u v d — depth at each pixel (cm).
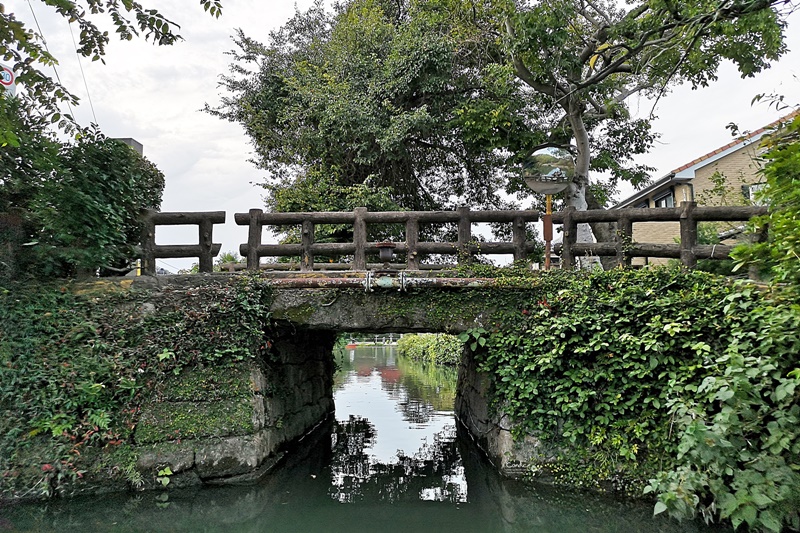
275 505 539
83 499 497
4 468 484
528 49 820
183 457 524
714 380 405
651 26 696
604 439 509
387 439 851
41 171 591
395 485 612
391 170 1181
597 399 521
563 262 621
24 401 506
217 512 509
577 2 958
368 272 590
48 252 575
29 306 546
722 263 625
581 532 450
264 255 649
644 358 497
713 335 480
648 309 507
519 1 961
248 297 581
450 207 1327
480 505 543
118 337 557
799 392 390
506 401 556
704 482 404
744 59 763
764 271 495
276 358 678
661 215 595
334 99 1075
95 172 592
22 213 587
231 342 565
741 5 501
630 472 495
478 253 630
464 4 999
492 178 1281
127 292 591
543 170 614
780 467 377
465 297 581
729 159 1298
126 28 503
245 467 536
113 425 523
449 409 1136
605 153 1128
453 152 1215
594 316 524
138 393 538
